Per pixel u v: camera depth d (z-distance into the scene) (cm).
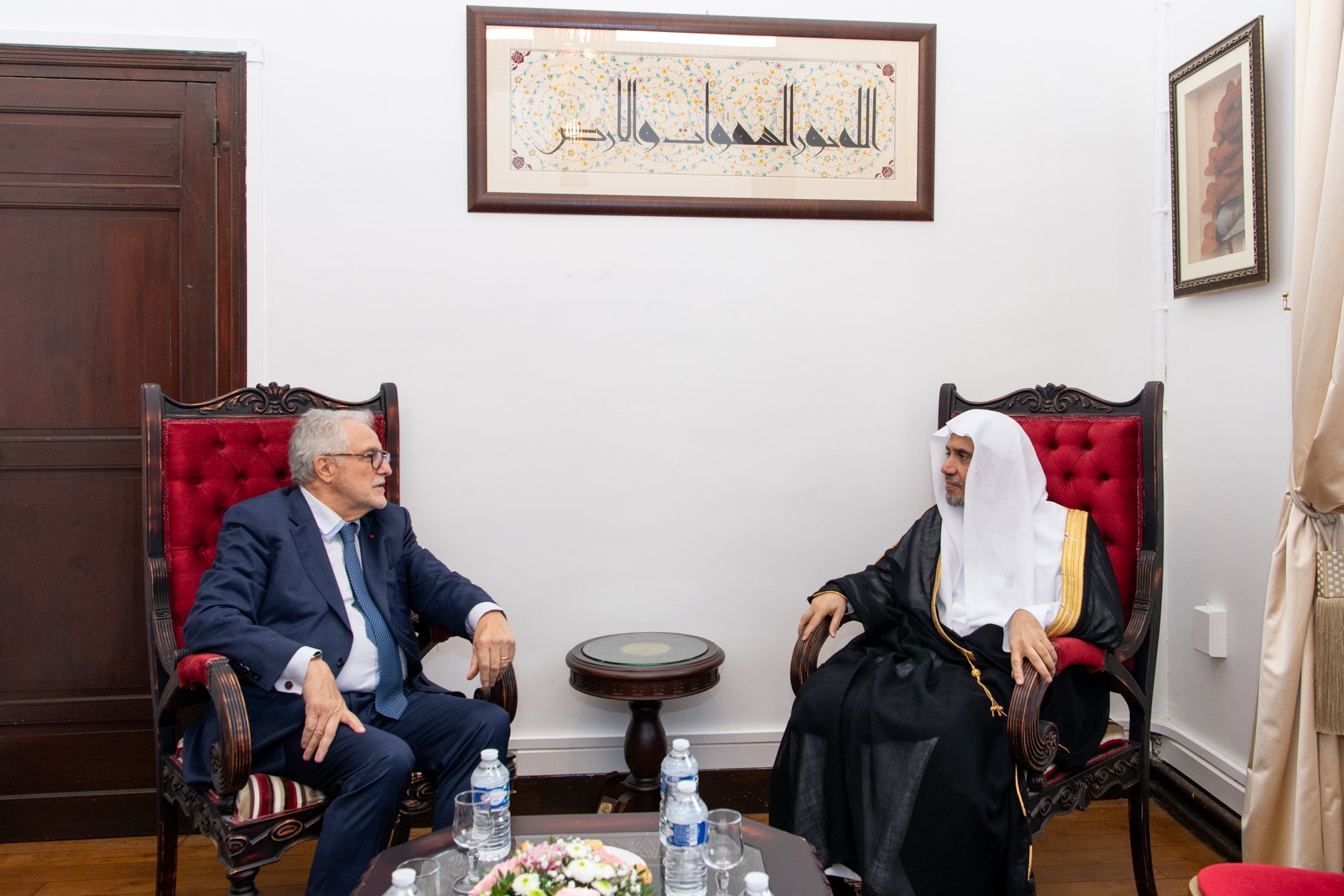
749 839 156
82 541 256
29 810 256
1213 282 255
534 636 273
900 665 220
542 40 269
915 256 282
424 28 265
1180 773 275
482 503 271
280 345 262
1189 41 273
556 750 273
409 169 266
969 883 183
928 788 187
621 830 158
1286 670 201
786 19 275
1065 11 286
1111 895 228
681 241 275
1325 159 197
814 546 281
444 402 268
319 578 204
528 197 268
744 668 280
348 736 185
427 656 270
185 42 256
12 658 255
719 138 275
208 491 222
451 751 198
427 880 132
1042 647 193
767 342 278
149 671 259
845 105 278
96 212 257
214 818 179
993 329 285
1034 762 184
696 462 277
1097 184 287
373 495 209
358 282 265
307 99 262
